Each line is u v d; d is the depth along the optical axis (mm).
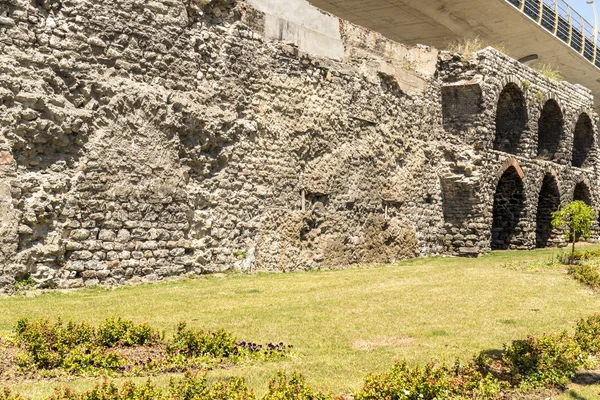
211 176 15586
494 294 13812
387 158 21031
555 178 29203
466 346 9281
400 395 6723
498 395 7320
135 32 13977
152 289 13086
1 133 11688
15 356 7539
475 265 19812
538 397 7488
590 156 33719
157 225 14156
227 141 15844
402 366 7422
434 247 23219
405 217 21875
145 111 13922
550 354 8570
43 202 12172
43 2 12547
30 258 11961
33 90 12172
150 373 7562
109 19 13539
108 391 6180
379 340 9555
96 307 10961
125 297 12016
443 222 23656
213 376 7430
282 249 17125
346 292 13758
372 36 20922
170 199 14391
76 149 12891
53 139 12477
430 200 23156
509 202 26734
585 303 13078
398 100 21672
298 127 17734
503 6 30578
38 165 12328
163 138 14281
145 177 13914
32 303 10906
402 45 22266
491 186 23891
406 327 10406
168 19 14625
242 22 16500
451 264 20250
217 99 15680
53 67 12625
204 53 15445
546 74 30281
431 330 10234
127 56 13828
